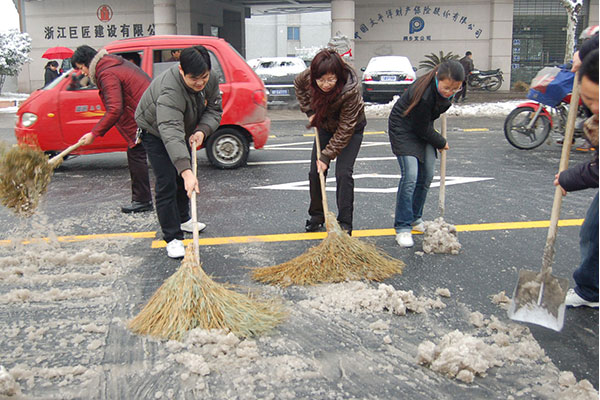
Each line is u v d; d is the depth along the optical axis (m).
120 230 5.24
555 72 8.57
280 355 3.02
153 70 7.74
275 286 3.91
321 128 4.61
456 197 6.29
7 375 2.65
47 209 6.00
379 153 9.24
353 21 21.92
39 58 24.61
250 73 7.95
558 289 3.25
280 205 6.02
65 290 3.85
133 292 3.85
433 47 23.95
